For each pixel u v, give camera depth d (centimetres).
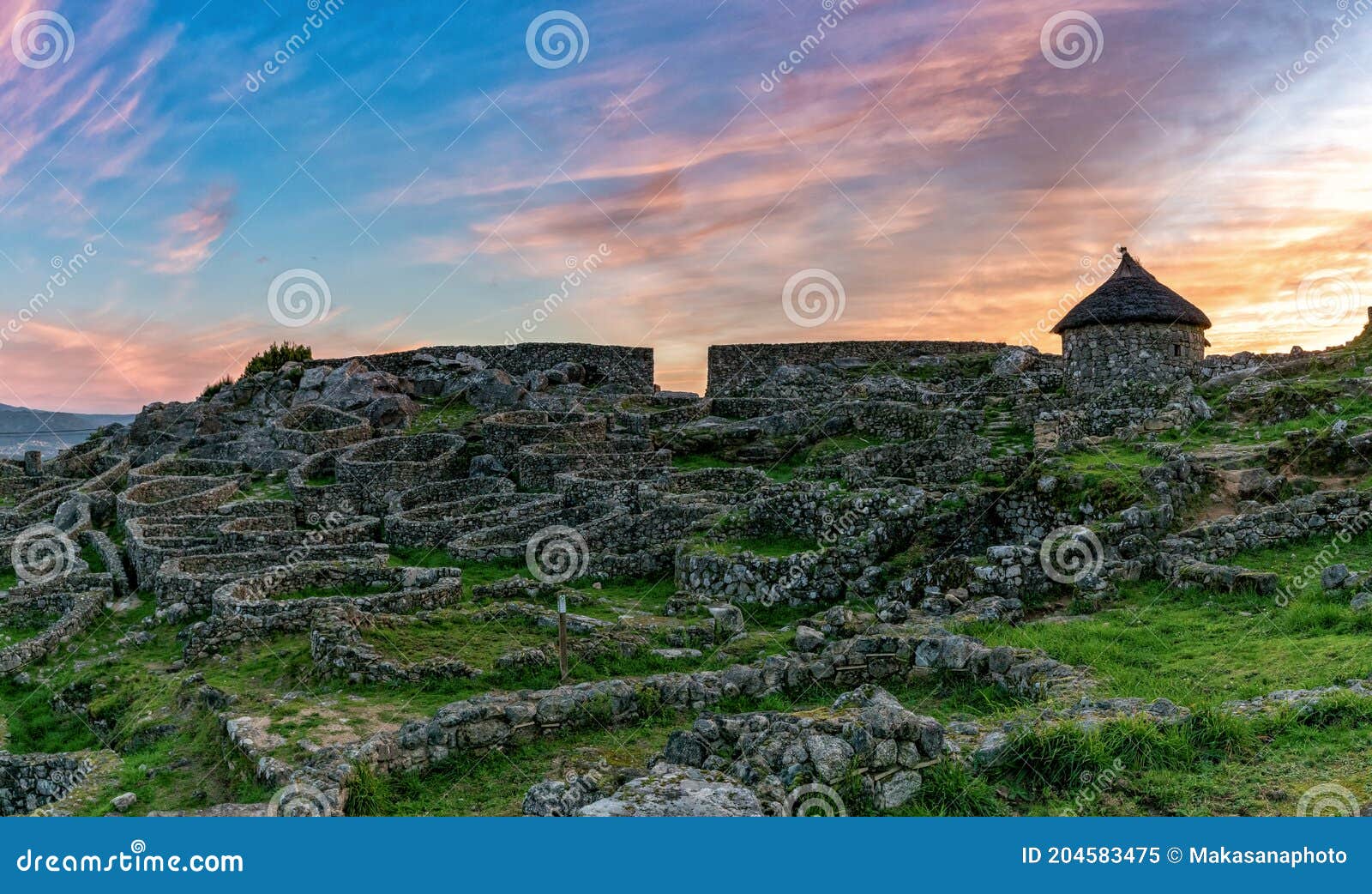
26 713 2208
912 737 1105
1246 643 1603
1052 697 1399
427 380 6431
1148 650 1638
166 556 3198
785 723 1148
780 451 4244
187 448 5709
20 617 2881
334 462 4838
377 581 2653
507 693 1620
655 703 1523
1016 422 3850
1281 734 1138
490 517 3547
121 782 1529
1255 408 3206
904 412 4122
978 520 2612
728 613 2173
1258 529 2167
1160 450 2795
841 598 2458
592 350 6944
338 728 1574
